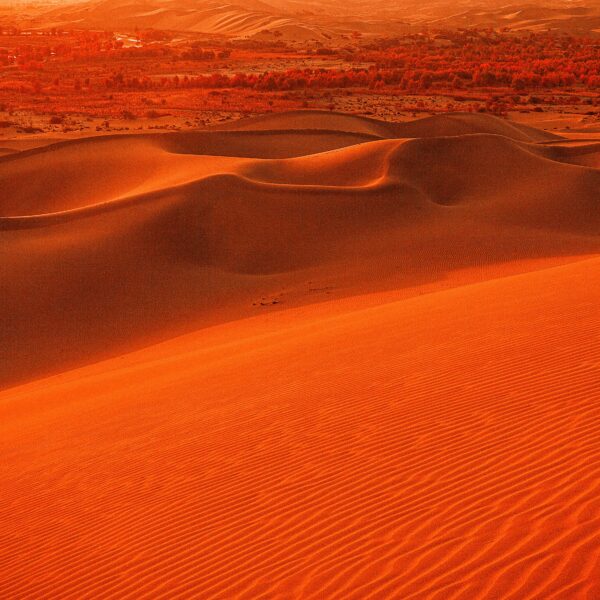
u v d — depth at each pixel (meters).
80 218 46.66
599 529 6.57
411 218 46.56
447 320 18.16
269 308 34.88
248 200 48.22
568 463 8.37
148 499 10.80
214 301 37.47
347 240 44.16
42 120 102.94
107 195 62.50
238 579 7.57
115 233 44.47
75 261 41.28
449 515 7.72
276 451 11.38
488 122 86.56
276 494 9.67
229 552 8.31
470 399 11.64
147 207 47.16
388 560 7.05
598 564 6.02
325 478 9.81
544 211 47.31
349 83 134.88
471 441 9.88
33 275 39.69
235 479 10.63
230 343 26.08
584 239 41.69
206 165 61.69
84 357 32.56
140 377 21.81
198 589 7.63
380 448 10.44
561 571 6.07
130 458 12.95
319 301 34.66
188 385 17.81
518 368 12.66
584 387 11.00
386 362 15.22
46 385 27.42
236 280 40.47
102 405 18.11
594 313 15.32
